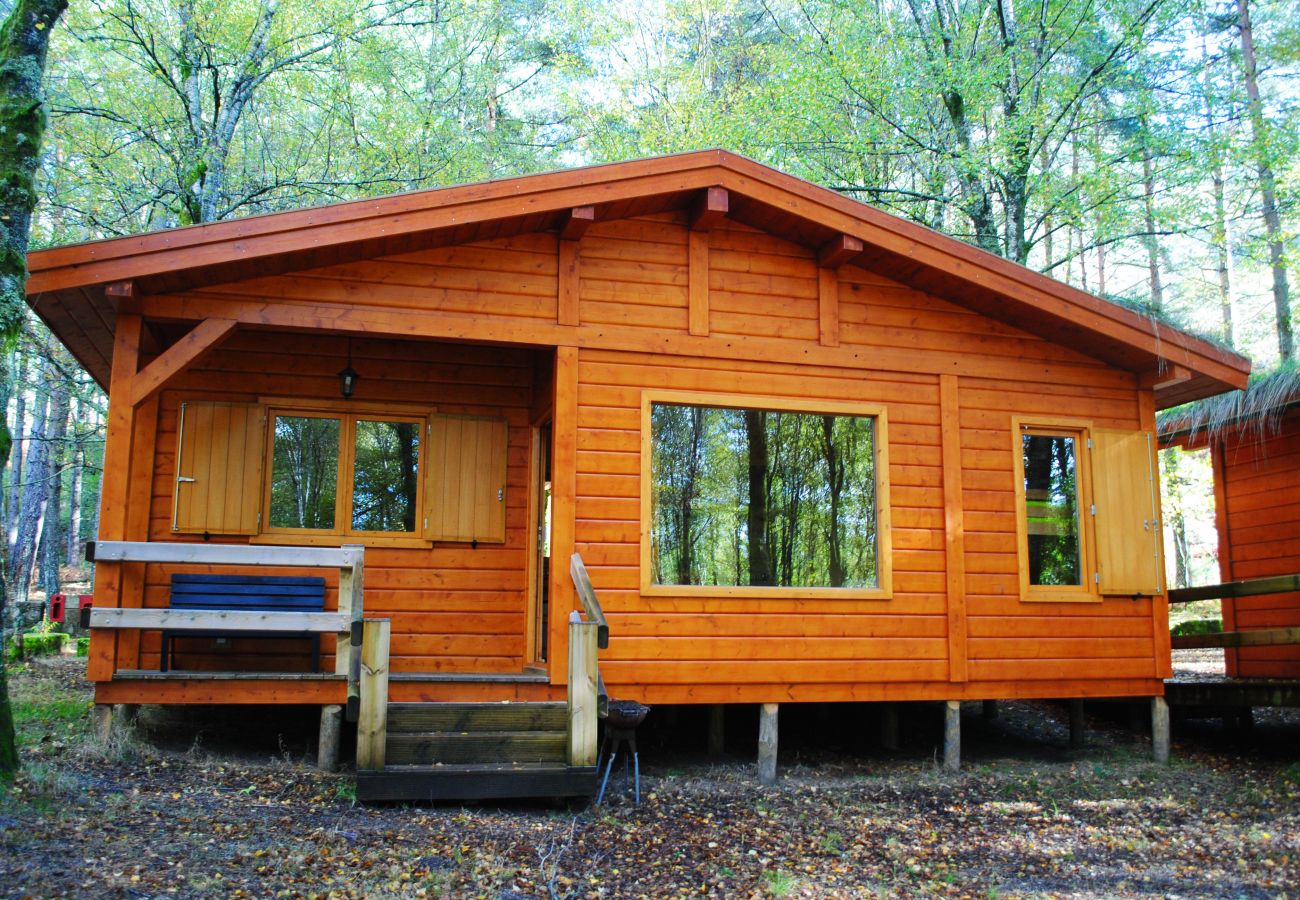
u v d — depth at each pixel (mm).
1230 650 11430
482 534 8758
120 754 6676
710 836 6176
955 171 16000
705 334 8125
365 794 6074
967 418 8727
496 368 9062
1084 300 8398
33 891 4219
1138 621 8898
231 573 8289
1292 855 6000
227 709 8703
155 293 7055
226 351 8469
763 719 7844
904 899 5227
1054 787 7820
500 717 6652
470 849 5492
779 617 7988
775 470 8242
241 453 8312
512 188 7266
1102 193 15055
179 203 14586
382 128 16156
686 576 7895
